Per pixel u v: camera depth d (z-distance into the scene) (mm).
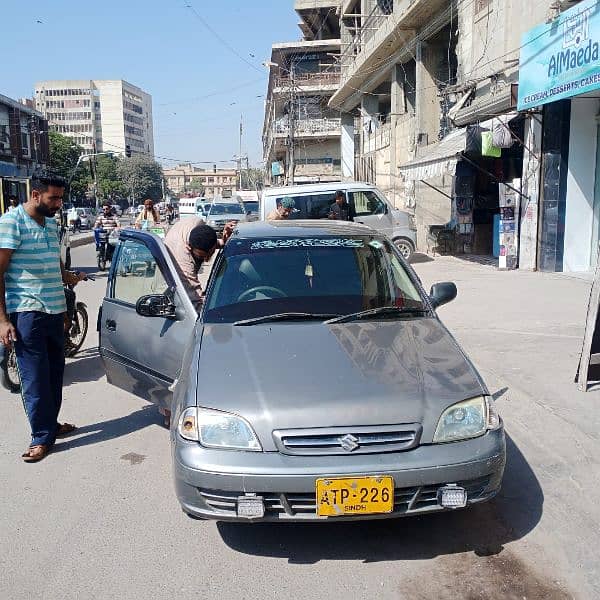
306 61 47094
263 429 3160
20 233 4641
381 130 32094
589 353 5523
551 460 4422
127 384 5246
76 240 32219
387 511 3084
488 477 3254
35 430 4812
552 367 6277
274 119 51406
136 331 5000
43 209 4719
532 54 11977
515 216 14156
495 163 17609
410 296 4590
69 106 139000
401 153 27344
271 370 3496
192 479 3191
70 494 4199
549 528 3648
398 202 27609
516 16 14219
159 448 4969
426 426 3176
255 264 4703
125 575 3277
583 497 3926
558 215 13070
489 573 3252
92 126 139000
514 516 3801
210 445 3205
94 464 4680
